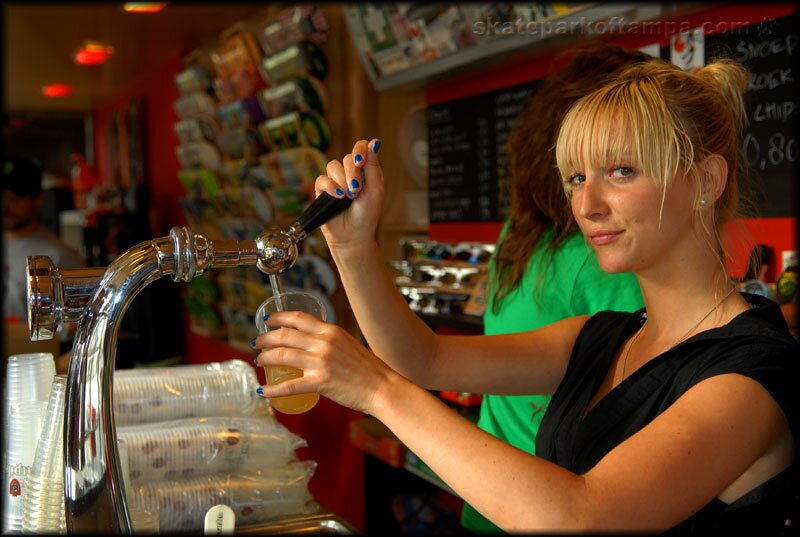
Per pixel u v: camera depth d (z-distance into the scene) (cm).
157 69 660
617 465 94
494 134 334
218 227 516
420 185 380
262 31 395
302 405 108
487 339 150
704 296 119
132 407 144
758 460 103
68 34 527
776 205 224
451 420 98
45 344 245
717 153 116
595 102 115
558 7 247
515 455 94
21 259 358
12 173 348
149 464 133
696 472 94
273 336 101
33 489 112
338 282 365
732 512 105
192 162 511
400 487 328
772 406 100
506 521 91
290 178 381
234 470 140
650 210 112
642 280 125
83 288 99
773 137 223
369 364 101
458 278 294
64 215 845
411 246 330
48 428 113
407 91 368
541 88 183
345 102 377
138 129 709
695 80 117
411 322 140
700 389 102
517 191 181
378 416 100
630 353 130
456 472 94
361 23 334
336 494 375
